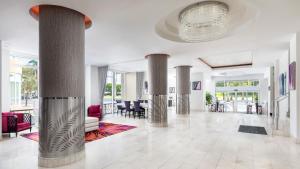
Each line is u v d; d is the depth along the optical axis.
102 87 11.10
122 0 3.21
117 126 7.43
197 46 6.34
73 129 3.62
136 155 4.04
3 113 5.82
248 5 3.65
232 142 5.03
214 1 3.79
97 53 7.59
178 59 8.88
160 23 4.77
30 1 3.18
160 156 3.97
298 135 4.91
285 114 7.22
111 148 4.54
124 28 4.61
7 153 4.18
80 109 3.77
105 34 5.07
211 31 4.87
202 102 14.05
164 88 7.69
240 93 17.00
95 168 3.36
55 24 3.46
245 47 6.47
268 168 3.34
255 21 4.16
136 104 9.83
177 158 3.86
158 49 6.84
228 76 17.36
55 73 3.45
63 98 3.49
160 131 6.49
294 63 5.13
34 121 8.22
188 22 4.44
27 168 3.37
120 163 3.60
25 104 8.48
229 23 4.64
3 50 6.48
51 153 3.41
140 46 6.40
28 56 7.88
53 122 3.42
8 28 4.46
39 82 3.54
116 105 12.82
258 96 15.78
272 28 4.61
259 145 4.75
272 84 10.39
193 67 11.62
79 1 3.24
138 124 7.93
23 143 4.99
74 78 3.65
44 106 3.45
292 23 4.27
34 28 4.47
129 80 14.58
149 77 7.82
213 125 7.68
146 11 3.66
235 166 3.43
